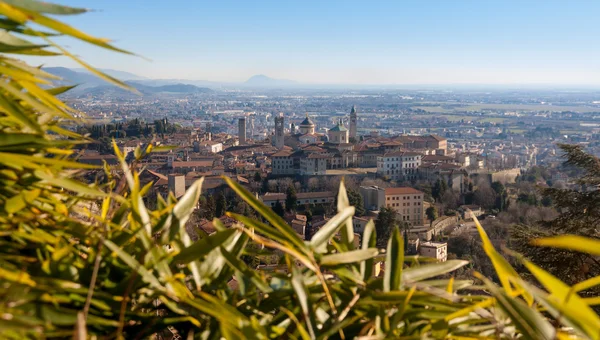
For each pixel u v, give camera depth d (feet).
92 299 26.89
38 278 25.08
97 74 24.41
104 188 38.81
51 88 35.81
